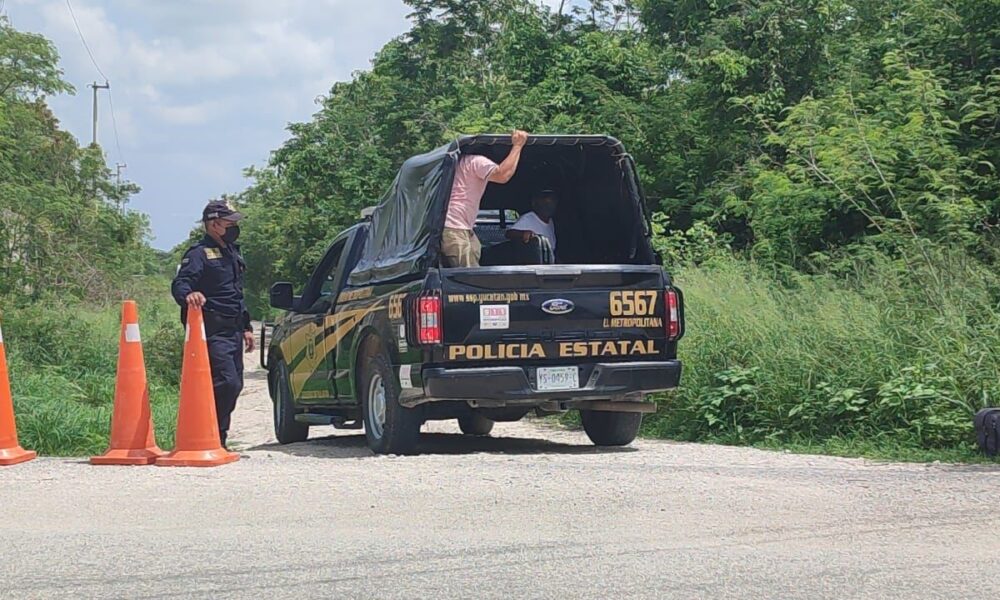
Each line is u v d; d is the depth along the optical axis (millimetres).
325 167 27781
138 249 44844
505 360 9375
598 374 9570
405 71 28969
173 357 21609
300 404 12367
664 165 22188
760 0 21938
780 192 16875
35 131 33500
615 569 5344
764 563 5457
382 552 5734
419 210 9875
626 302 9734
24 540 6070
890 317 11781
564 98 24578
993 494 7320
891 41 18688
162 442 11555
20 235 23406
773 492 7371
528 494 7320
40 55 30656
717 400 11484
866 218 16703
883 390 10508
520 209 11781
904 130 16203
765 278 15086
